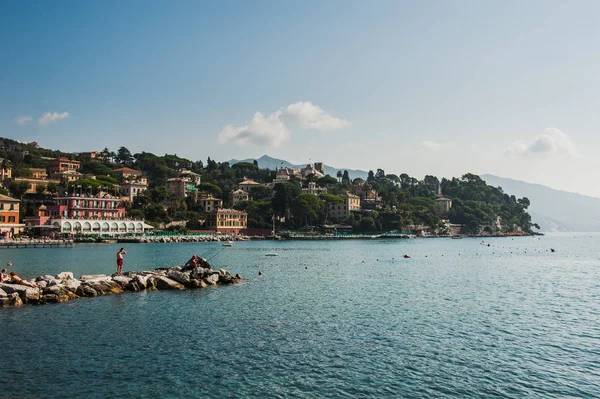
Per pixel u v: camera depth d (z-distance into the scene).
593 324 39.56
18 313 43.00
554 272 81.62
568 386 26.00
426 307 46.97
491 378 27.12
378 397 24.56
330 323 39.78
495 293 56.16
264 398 24.38
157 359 30.06
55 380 26.47
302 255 125.94
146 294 53.81
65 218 180.50
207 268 67.38
